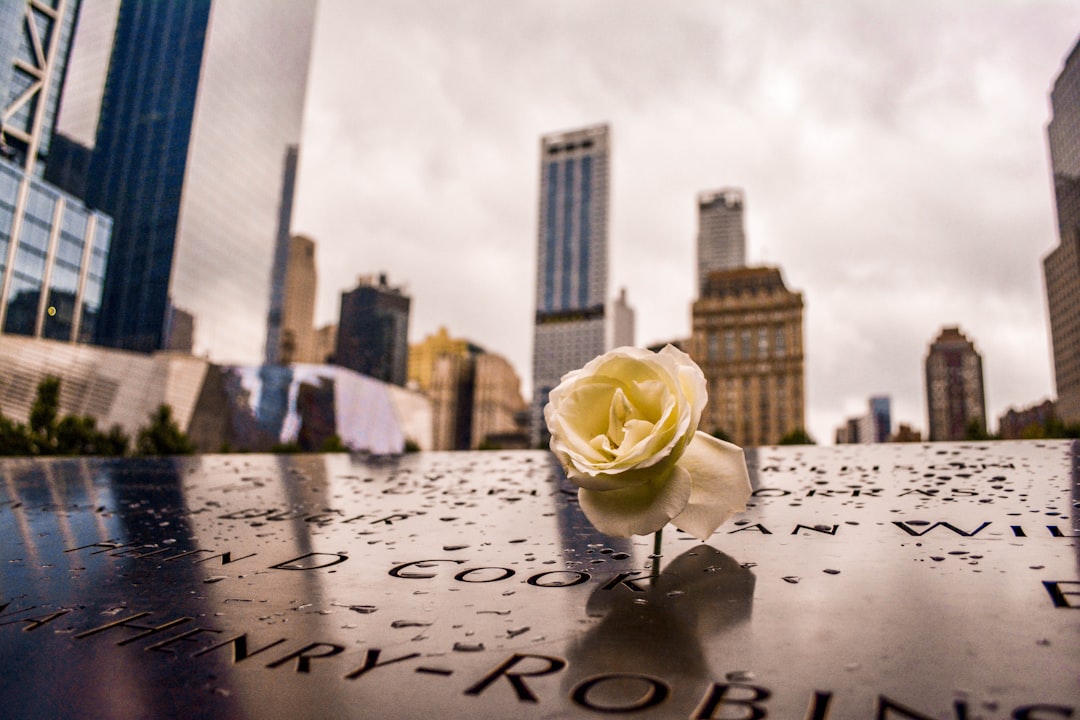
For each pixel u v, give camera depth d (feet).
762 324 425.69
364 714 2.82
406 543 6.57
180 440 113.70
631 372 4.36
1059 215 385.50
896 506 7.16
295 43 414.00
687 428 4.11
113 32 365.20
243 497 10.42
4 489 11.78
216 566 5.87
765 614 3.81
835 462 11.52
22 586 5.42
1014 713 2.50
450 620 4.06
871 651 3.18
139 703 3.06
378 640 3.77
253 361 358.64
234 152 353.51
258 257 367.86
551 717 2.70
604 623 3.81
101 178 342.44
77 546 7.04
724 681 2.94
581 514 7.97
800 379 412.77
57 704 3.11
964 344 622.54
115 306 317.01
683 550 5.60
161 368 192.34
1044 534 5.53
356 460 16.75
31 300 213.25
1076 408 334.44
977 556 4.91
